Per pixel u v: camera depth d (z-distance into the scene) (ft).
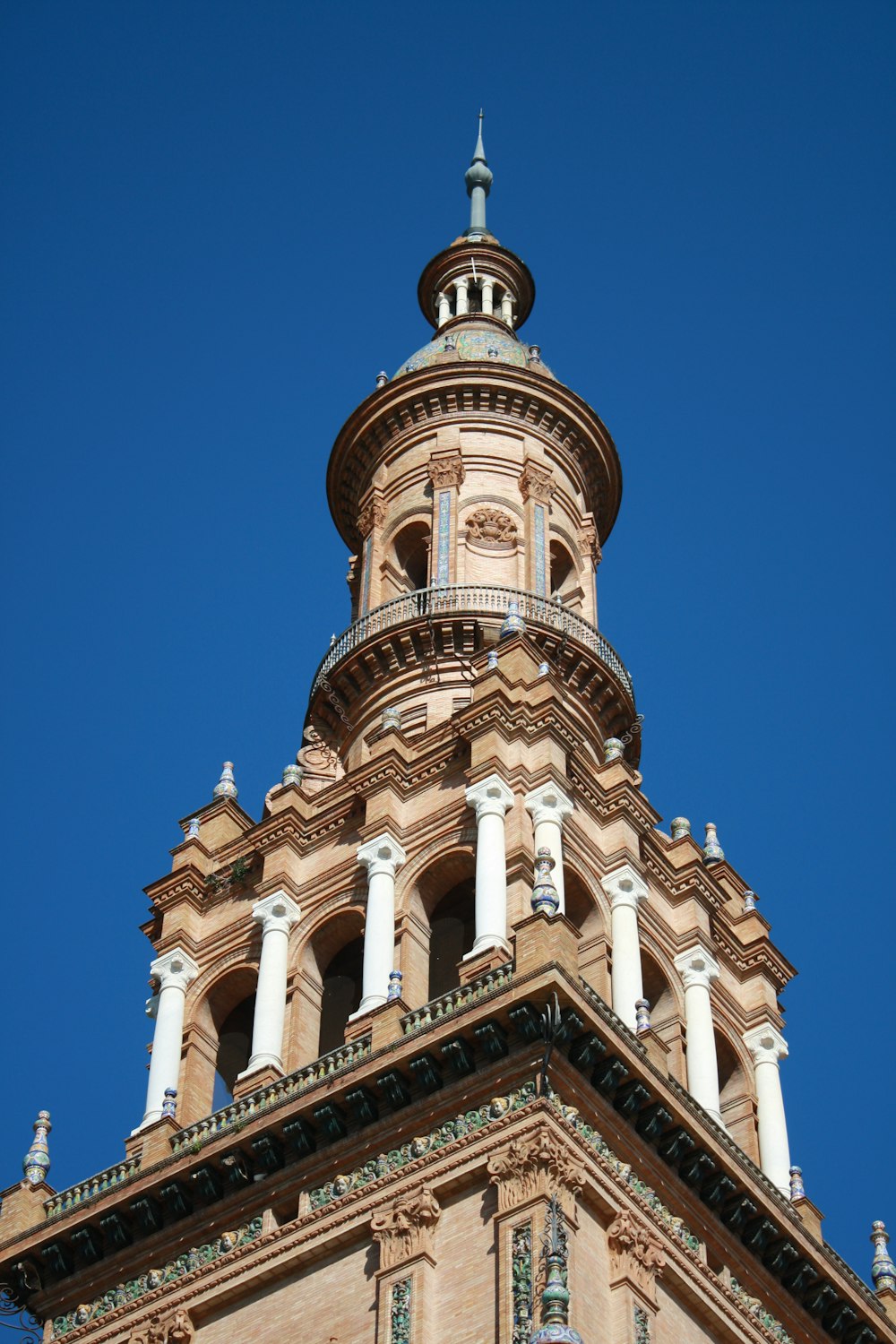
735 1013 210.79
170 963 207.21
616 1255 167.32
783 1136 203.31
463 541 236.43
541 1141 166.61
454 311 274.77
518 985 172.35
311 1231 174.70
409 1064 175.63
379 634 227.20
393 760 206.80
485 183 301.02
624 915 199.82
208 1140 182.50
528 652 209.05
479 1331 160.76
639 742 232.73
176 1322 177.27
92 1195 186.91
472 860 199.00
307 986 201.87
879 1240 204.23
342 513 256.73
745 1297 180.34
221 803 218.18
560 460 249.34
